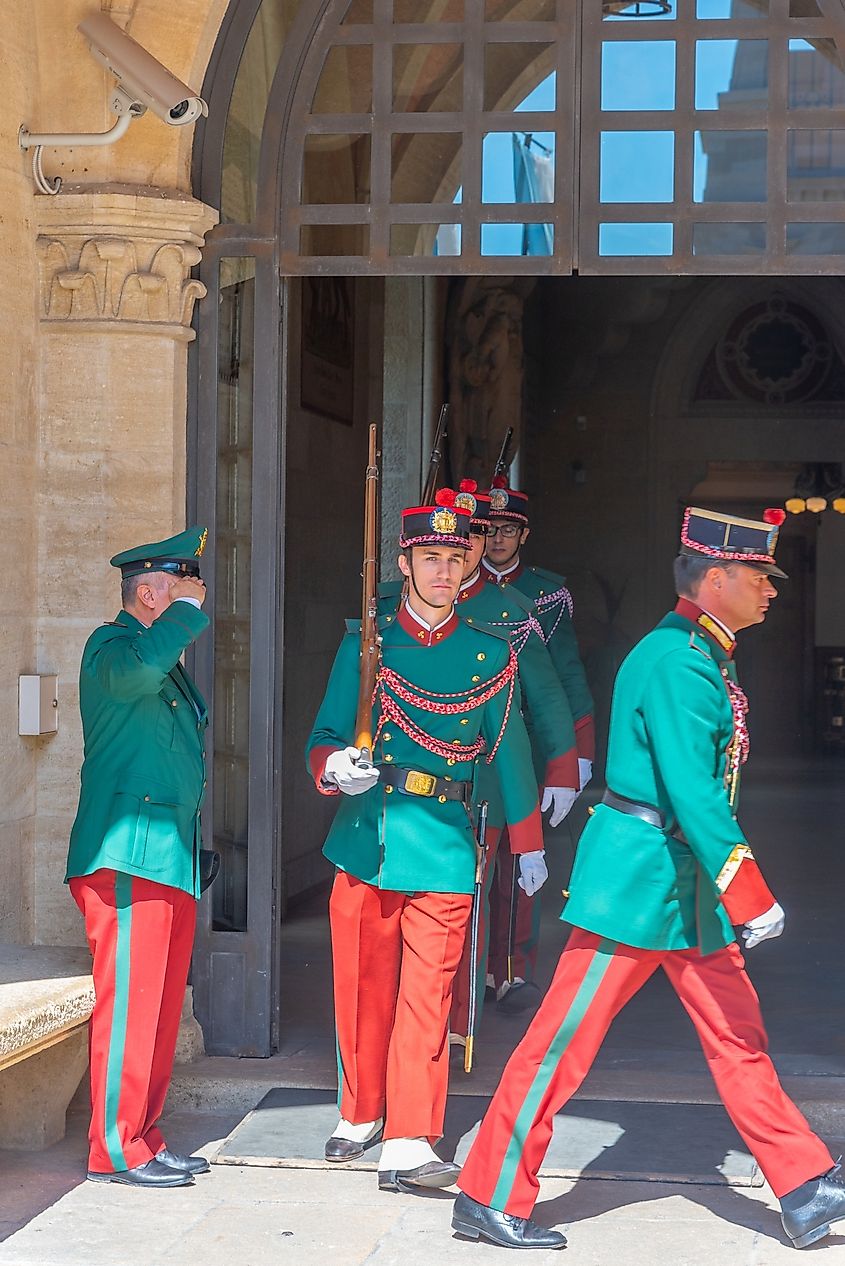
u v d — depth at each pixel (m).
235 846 5.09
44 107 4.86
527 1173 3.72
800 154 4.85
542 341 17.47
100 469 4.88
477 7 4.93
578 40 4.89
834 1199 3.62
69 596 4.90
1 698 4.71
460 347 12.75
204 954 5.04
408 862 4.11
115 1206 3.97
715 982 3.71
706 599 3.75
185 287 4.94
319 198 5.02
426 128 4.96
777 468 17.69
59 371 4.89
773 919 3.54
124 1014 4.11
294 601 8.01
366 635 4.23
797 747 17.84
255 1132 4.44
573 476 17.59
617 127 4.89
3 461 4.71
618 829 3.69
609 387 17.56
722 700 3.66
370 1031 4.28
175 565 4.22
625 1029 5.58
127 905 4.09
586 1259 3.63
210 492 5.07
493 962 5.77
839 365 17.41
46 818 4.91
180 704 4.25
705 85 4.87
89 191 4.81
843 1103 4.57
